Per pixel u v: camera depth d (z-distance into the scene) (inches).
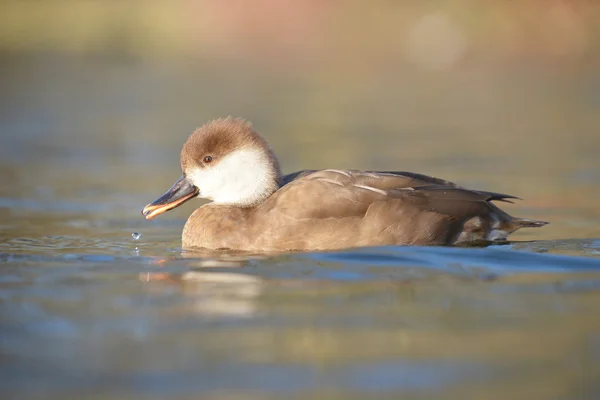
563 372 303.6
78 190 692.7
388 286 401.7
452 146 860.0
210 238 492.4
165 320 358.6
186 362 314.3
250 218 490.3
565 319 354.6
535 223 494.3
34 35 1466.5
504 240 493.7
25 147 879.1
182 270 437.4
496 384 294.7
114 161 811.4
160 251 487.5
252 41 1523.1
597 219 572.1
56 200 657.6
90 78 1295.5
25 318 361.4
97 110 1083.9
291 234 475.5
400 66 1417.3
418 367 308.8
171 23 1528.1
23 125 997.8
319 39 1503.4
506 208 609.9
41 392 290.7
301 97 1168.2
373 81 1301.7
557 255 455.8
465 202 484.7
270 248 478.6
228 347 328.5
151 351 324.8
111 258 468.8
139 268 443.8
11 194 679.1
